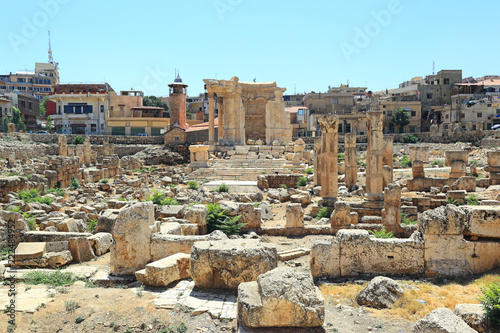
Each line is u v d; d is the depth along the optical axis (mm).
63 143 47688
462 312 8430
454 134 68062
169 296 9977
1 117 76625
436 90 90250
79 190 31672
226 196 29094
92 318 8719
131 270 12000
